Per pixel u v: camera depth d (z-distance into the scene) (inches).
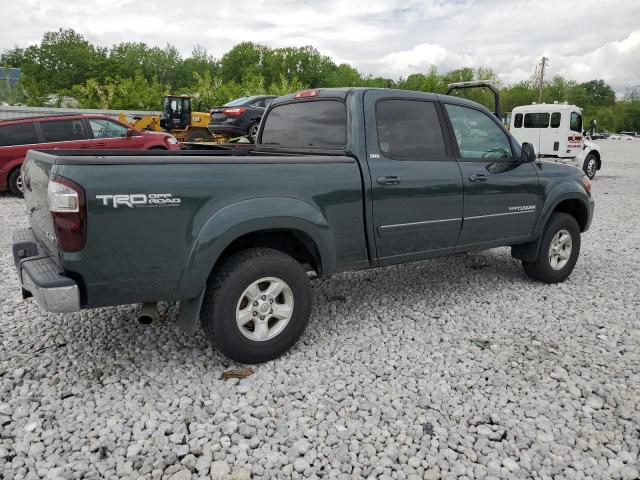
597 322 177.8
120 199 116.9
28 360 145.8
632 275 234.1
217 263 139.9
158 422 118.3
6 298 193.6
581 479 102.6
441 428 117.4
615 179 666.2
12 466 103.3
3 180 428.8
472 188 183.3
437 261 253.6
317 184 146.0
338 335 166.1
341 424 118.9
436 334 167.5
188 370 141.4
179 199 123.8
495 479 102.2
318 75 3917.3
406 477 102.8
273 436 114.7
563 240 218.2
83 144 444.1
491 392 132.4
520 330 171.0
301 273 145.2
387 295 204.4
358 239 158.6
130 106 1433.3
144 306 133.1
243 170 133.3
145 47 4057.6
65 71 3553.2
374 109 163.8
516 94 3132.4
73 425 116.7
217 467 104.2
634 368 145.5
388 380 137.9
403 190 164.7
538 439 114.1
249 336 140.5
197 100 1473.9
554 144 663.1
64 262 115.0
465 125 188.2
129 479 100.8
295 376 138.8
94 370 140.4
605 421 120.7
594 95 5506.9
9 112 937.5
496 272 236.4
